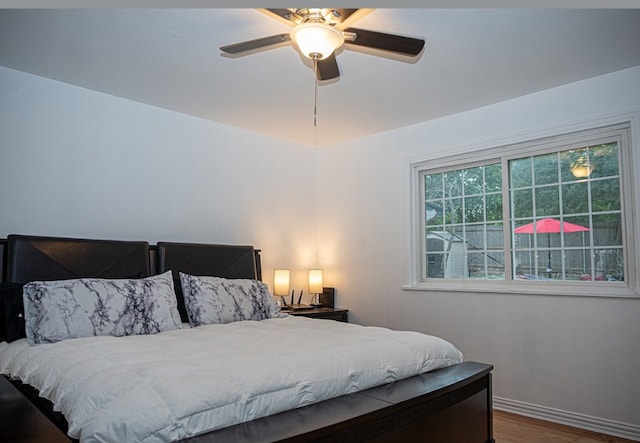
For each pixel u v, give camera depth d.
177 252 3.43
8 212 2.84
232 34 2.43
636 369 2.74
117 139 3.35
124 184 3.37
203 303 2.98
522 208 3.43
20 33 2.42
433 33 2.39
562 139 3.19
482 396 2.19
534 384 3.14
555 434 2.80
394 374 1.93
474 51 2.61
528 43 2.51
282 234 4.43
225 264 3.70
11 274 2.64
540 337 3.14
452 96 3.34
